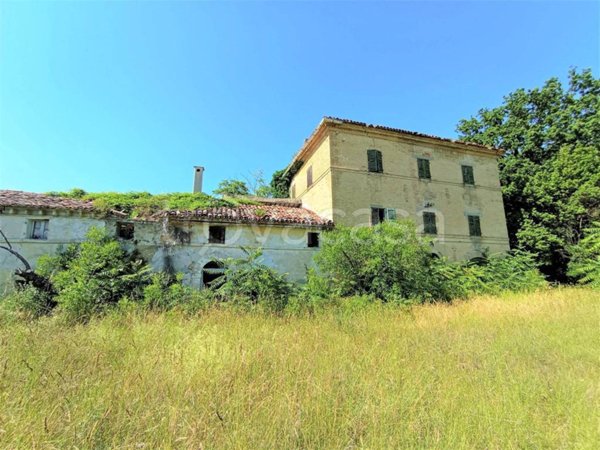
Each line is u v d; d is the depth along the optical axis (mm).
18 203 11414
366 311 9328
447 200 18125
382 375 4328
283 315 8930
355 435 3029
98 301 8953
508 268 16531
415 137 17969
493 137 24359
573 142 22266
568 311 9156
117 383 3752
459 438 2975
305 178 19719
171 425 2895
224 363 4461
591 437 3004
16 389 3533
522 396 3893
